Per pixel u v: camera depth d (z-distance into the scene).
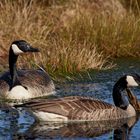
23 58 20.11
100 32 21.91
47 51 20.31
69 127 14.30
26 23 21.45
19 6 22.55
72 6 23.36
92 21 22.31
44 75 18.23
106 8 23.98
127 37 22.12
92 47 21.09
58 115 14.56
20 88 17.31
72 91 17.86
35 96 17.48
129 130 14.21
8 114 15.41
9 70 18.52
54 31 22.03
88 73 19.45
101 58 20.45
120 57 21.81
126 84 15.66
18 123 14.57
